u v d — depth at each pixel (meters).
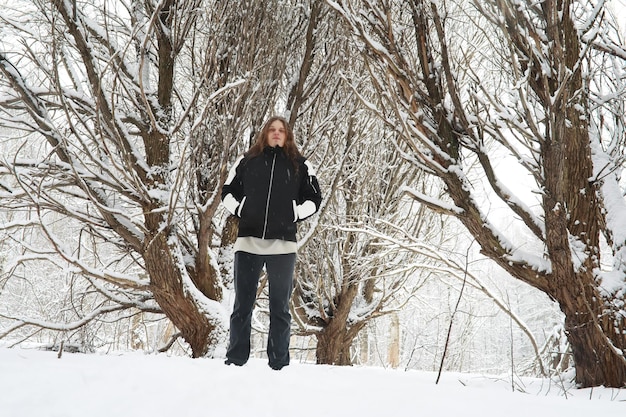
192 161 5.78
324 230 8.96
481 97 4.73
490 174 4.51
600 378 4.13
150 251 5.93
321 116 7.71
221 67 6.10
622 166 4.88
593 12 4.64
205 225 6.14
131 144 6.11
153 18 4.87
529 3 4.41
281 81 7.07
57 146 5.54
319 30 6.75
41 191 5.66
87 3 6.86
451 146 4.62
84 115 6.55
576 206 4.46
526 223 4.52
